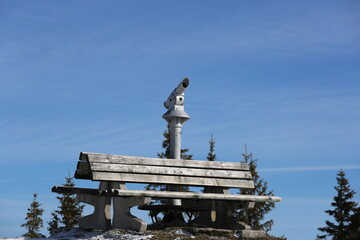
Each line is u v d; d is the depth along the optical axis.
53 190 12.41
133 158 12.57
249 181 13.88
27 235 22.11
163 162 12.89
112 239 11.31
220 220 13.79
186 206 13.52
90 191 12.86
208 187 13.76
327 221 22.41
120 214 12.27
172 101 14.38
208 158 22.70
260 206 21.81
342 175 22.98
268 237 12.43
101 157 12.16
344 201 22.52
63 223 23.91
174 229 12.08
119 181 12.04
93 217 13.01
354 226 21.20
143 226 11.52
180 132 14.27
